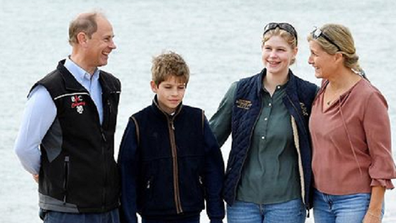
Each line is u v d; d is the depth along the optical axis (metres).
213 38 29.80
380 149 5.32
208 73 20.48
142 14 40.41
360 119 5.35
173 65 5.46
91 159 5.35
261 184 5.73
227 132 6.02
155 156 5.64
